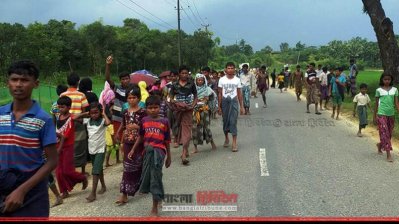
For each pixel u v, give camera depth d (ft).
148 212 19.30
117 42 208.74
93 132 21.71
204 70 42.78
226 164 27.37
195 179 24.09
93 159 21.99
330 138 35.65
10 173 11.43
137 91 21.03
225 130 32.12
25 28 165.27
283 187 22.09
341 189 21.59
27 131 11.55
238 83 31.48
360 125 36.24
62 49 193.77
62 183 22.30
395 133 36.45
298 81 69.87
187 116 28.04
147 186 19.01
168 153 20.34
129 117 20.94
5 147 11.50
